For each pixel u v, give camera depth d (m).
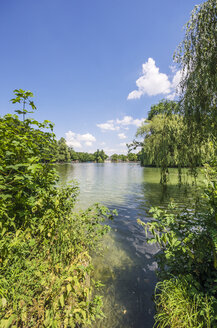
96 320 2.03
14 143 1.78
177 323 1.79
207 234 2.08
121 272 2.94
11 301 1.38
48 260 2.06
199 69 2.73
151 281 2.74
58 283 1.57
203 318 1.73
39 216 2.45
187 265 2.33
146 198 8.53
